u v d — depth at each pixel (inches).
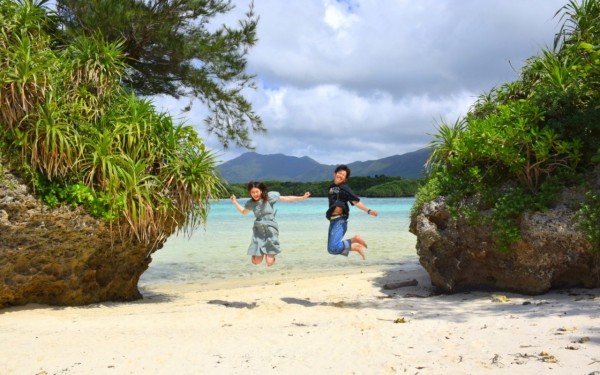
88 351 171.6
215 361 156.3
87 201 263.3
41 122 258.1
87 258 273.6
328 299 294.8
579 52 320.5
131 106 299.0
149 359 160.4
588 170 281.9
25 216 247.8
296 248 595.8
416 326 197.5
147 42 462.9
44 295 270.4
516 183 293.4
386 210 1605.6
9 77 253.4
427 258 298.8
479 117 365.1
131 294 308.5
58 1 413.1
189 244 637.3
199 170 295.1
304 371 144.3
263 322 223.5
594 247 255.1
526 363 139.3
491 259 286.5
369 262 488.4
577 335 165.9
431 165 331.0
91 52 301.4
